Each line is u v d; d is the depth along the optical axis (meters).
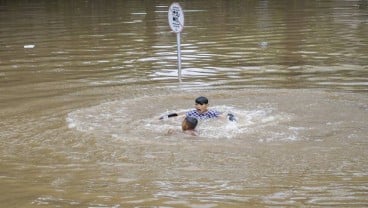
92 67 39.59
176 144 21.70
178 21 34.56
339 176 18.39
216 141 21.86
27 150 21.70
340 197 16.83
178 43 34.81
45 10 84.88
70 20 69.94
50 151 21.48
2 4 97.31
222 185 17.84
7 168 19.91
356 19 65.50
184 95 29.83
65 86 33.44
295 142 21.59
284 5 88.25
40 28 62.28
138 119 25.12
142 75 36.38
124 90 31.78
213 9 82.62
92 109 27.19
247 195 17.08
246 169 19.09
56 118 25.89
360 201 16.55
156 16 72.31
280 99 28.20
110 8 86.88
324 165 19.33
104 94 30.83
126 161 20.14
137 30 58.59
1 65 41.19
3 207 16.72
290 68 37.91
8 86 33.94
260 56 42.78
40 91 32.25
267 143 21.50
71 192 17.72
